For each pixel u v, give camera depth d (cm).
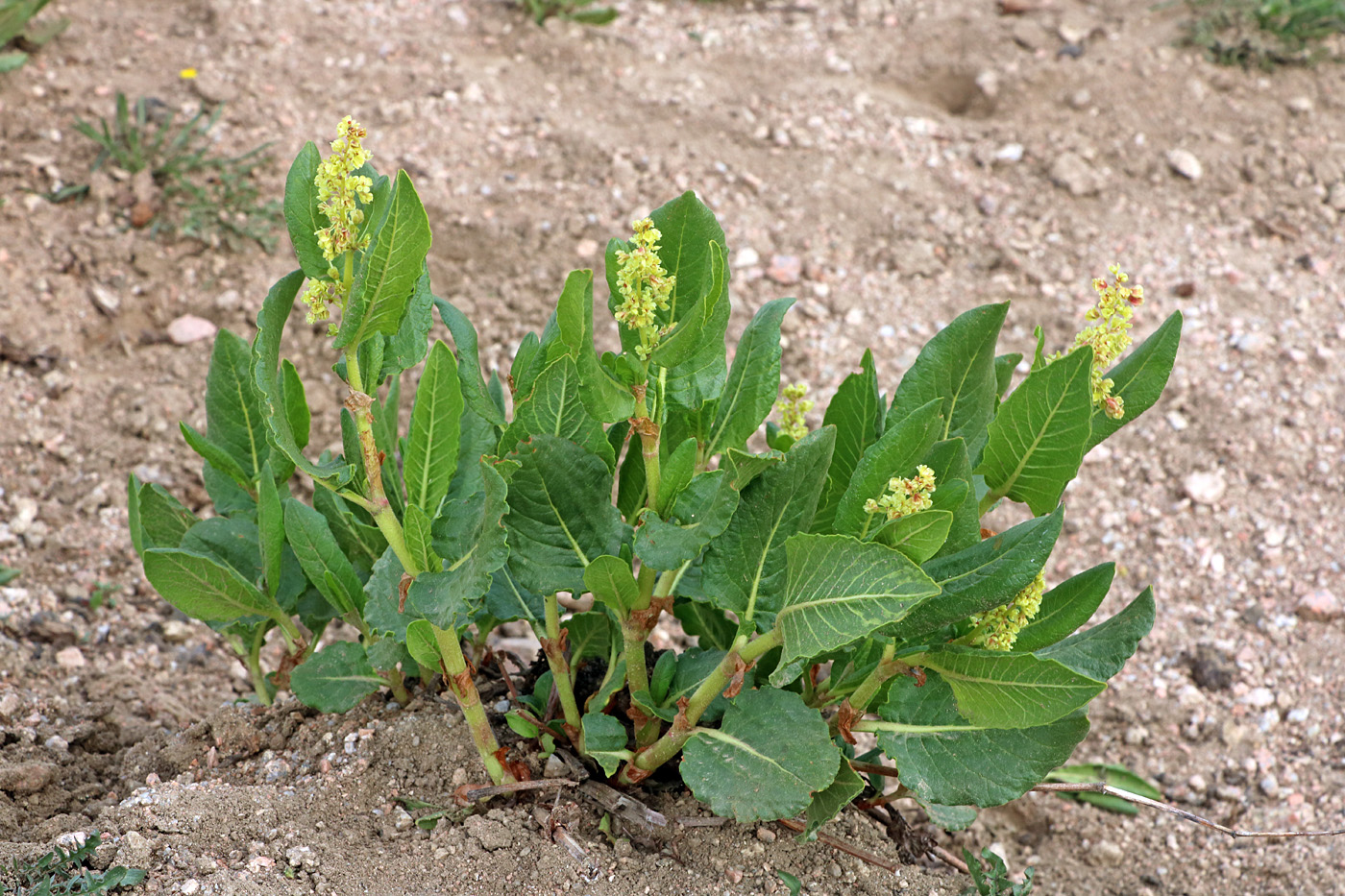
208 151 543
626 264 208
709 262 201
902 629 220
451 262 522
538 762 278
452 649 246
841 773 235
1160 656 415
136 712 344
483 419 252
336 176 200
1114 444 487
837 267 539
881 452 213
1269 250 562
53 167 517
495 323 501
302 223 211
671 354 213
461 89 602
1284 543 448
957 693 228
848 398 260
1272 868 345
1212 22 668
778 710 235
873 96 636
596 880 254
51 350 461
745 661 230
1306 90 639
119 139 534
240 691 370
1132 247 558
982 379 251
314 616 313
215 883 241
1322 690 401
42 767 287
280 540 292
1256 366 508
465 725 294
